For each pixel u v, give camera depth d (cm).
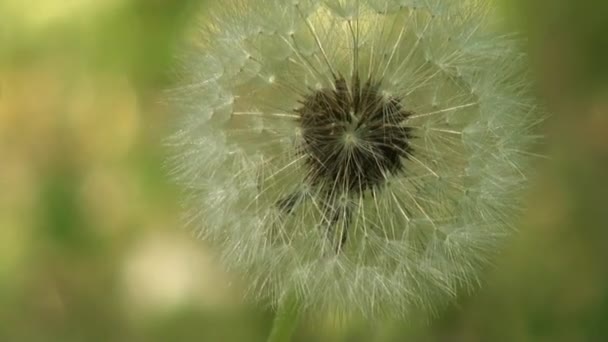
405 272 20
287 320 20
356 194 20
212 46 21
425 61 20
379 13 20
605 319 27
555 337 27
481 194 20
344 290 20
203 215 20
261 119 20
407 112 20
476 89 20
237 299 27
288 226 20
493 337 26
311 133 20
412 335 25
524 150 21
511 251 27
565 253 27
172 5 27
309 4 21
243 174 20
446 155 20
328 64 20
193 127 21
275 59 21
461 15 21
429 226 20
